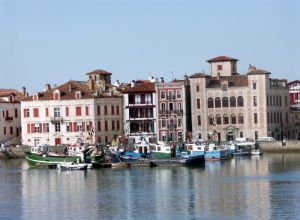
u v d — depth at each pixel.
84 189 142.38
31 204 125.88
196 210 116.25
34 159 190.88
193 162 188.12
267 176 155.50
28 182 156.38
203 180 151.25
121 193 135.38
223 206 118.81
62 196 133.88
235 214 112.50
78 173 172.62
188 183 147.00
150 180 153.75
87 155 187.50
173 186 142.88
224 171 169.12
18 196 135.38
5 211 120.06
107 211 117.81
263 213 112.62
